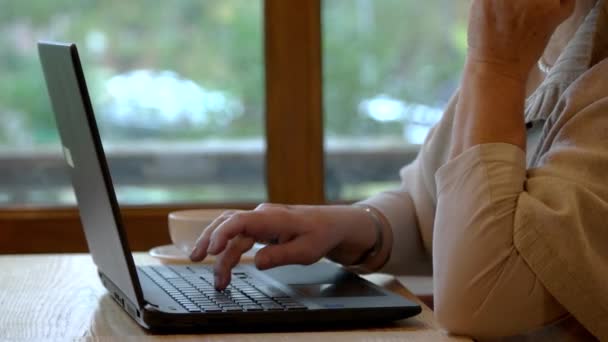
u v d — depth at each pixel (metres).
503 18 1.10
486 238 1.05
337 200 2.38
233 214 1.17
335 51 2.35
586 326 1.05
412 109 2.41
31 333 1.02
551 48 1.33
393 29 2.38
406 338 1.02
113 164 2.49
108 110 2.48
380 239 1.43
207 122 2.46
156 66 2.46
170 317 1.00
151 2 2.45
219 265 1.15
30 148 2.51
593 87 1.13
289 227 1.22
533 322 1.05
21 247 2.33
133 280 1.01
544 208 1.04
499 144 1.08
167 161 2.50
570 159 1.08
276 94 2.33
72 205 2.37
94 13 2.45
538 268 1.03
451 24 2.39
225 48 2.41
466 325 1.04
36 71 2.49
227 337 1.00
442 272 1.08
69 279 1.36
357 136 2.38
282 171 2.35
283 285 1.21
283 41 2.31
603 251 1.05
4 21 2.47
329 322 1.05
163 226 2.32
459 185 1.08
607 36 1.19
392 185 2.41
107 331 1.03
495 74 1.11
